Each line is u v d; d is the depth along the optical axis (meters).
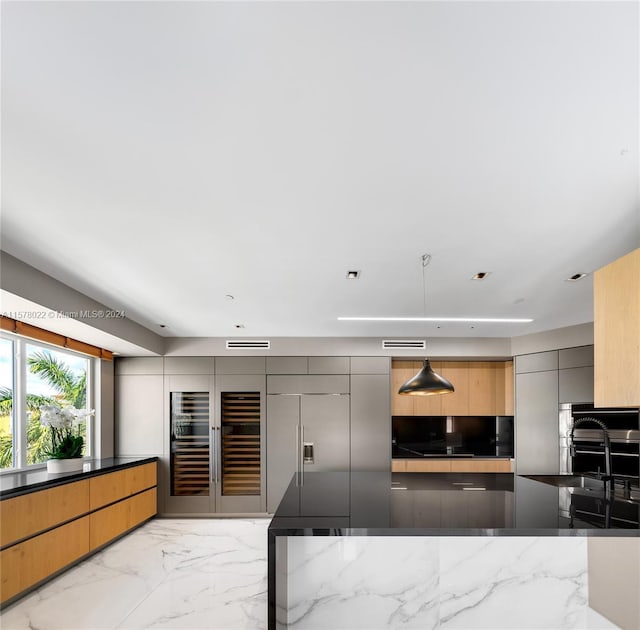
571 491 3.78
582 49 1.52
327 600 2.71
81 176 2.35
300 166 2.28
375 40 1.48
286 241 3.30
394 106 1.83
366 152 2.16
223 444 7.38
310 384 7.44
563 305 5.38
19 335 5.14
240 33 1.45
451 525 2.65
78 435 6.52
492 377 7.98
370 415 7.42
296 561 2.72
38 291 3.90
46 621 3.71
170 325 6.49
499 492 3.72
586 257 3.68
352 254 3.60
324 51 1.52
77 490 5.01
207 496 7.29
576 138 2.05
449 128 1.97
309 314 5.82
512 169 2.33
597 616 2.78
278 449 7.36
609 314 2.86
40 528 4.39
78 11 1.36
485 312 5.76
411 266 3.91
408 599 2.73
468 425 8.26
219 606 3.96
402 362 7.93
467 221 2.97
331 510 3.05
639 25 1.41
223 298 4.96
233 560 5.18
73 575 4.74
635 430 5.82
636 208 2.78
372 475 4.80
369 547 2.74
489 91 1.74
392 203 2.71
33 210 2.75
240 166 2.27
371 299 5.08
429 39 1.48
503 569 2.77
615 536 2.60
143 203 2.67
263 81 1.67
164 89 1.71
